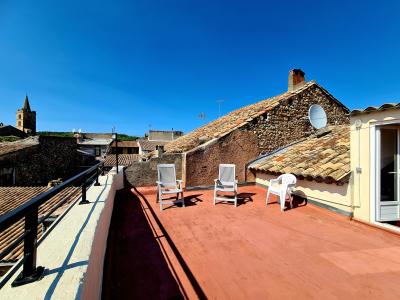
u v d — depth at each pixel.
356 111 5.07
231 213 6.03
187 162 8.45
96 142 38.72
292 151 8.80
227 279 3.20
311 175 6.08
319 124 10.96
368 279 3.15
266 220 5.49
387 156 5.02
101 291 2.89
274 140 9.95
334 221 5.29
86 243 2.31
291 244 4.23
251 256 3.82
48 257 2.04
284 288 2.98
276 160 8.50
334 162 6.17
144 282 3.14
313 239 4.42
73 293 1.57
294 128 10.45
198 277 3.25
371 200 4.91
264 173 8.66
